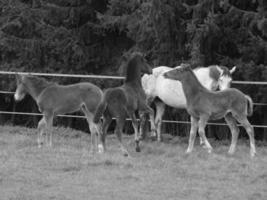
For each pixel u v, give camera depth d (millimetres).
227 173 12156
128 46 24391
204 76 15938
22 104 25500
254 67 19359
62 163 12664
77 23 24062
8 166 12352
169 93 16828
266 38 20141
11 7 23875
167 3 20500
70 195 10367
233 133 14695
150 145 15898
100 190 10703
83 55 23562
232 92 14227
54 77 23641
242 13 19672
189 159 13508
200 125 14141
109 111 13812
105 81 23141
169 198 10312
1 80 24000
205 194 10594
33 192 10492
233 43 20734
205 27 19375
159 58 21578
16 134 17766
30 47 23594
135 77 14531
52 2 24234
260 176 11859
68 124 24688
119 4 22828
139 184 11156
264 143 18141
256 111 20859
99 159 13109
